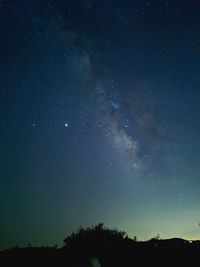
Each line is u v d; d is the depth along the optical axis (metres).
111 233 19.25
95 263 16.30
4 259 17.52
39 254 17.95
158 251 17.41
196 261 16.05
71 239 19.08
